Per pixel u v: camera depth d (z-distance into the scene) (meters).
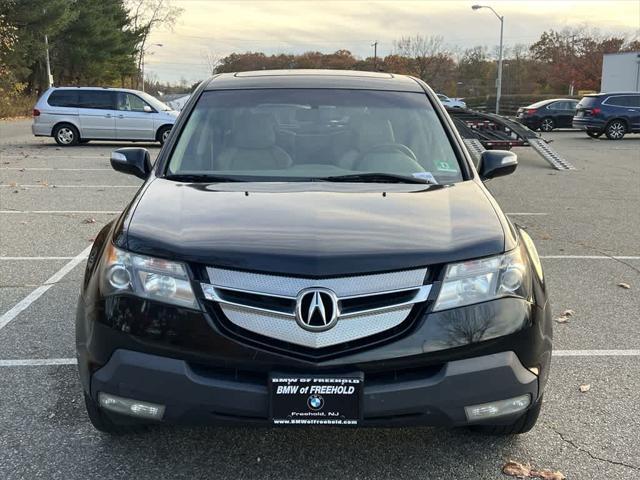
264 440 3.09
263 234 2.61
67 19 40.09
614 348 4.27
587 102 24.55
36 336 4.32
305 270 2.43
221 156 3.64
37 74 48.84
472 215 2.88
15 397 3.47
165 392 2.46
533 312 2.64
